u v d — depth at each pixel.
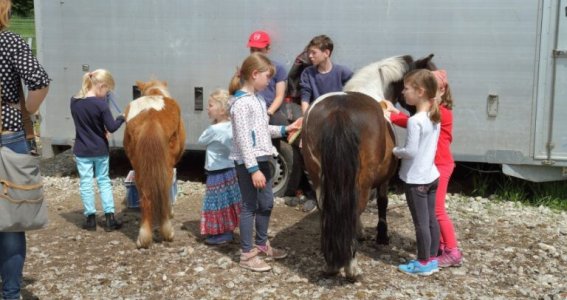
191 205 6.49
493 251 4.97
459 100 6.38
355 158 3.80
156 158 4.82
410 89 4.20
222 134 4.96
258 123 4.23
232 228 5.13
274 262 4.71
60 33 7.22
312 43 5.38
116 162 8.48
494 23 6.18
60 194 6.93
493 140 6.35
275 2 6.63
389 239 5.22
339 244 3.83
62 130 7.38
